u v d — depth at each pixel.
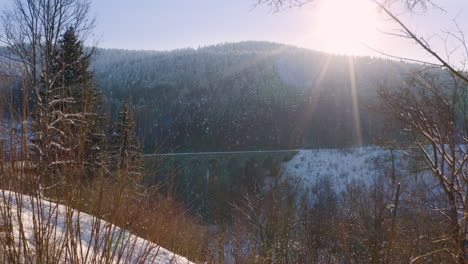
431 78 4.17
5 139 1.78
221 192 28.83
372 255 9.37
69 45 6.77
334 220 14.23
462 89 4.16
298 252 13.78
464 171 5.01
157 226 2.98
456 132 4.80
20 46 6.30
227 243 12.16
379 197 9.45
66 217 1.96
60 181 1.93
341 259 12.22
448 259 4.79
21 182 1.84
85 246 2.40
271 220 13.97
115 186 2.29
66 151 1.96
